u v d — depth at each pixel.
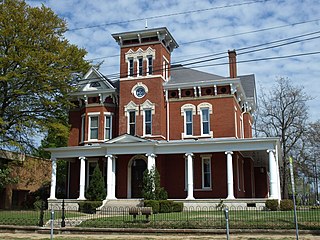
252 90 44.62
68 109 38.38
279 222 20.38
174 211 30.16
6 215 27.52
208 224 20.64
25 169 44.72
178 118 36.50
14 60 32.75
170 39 39.47
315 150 54.25
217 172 34.19
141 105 36.81
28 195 41.91
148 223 21.61
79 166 38.50
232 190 30.88
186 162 34.94
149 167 32.44
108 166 33.41
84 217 26.20
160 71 37.06
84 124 38.56
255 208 29.42
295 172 54.84
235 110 35.94
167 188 35.19
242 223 20.41
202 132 35.72
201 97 36.19
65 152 35.59
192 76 38.44
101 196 32.19
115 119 38.41
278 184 32.56
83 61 37.31
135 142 32.81
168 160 35.72
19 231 22.92
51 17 35.50
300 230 19.14
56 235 21.25
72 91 37.06
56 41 35.22
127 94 37.47
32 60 32.72
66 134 35.81
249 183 38.53
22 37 34.03
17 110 35.25
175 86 36.62
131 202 31.55
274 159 30.41
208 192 34.06
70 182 38.50
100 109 38.06
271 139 30.45
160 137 35.75
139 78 37.41
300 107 54.03
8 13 33.53
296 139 53.44
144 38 38.28
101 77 38.16
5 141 34.75
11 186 42.53
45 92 35.22
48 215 27.47
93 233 21.45
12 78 33.12
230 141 31.36
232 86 35.44
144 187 31.23
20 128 34.22
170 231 20.38
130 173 35.34
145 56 37.72
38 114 36.59
